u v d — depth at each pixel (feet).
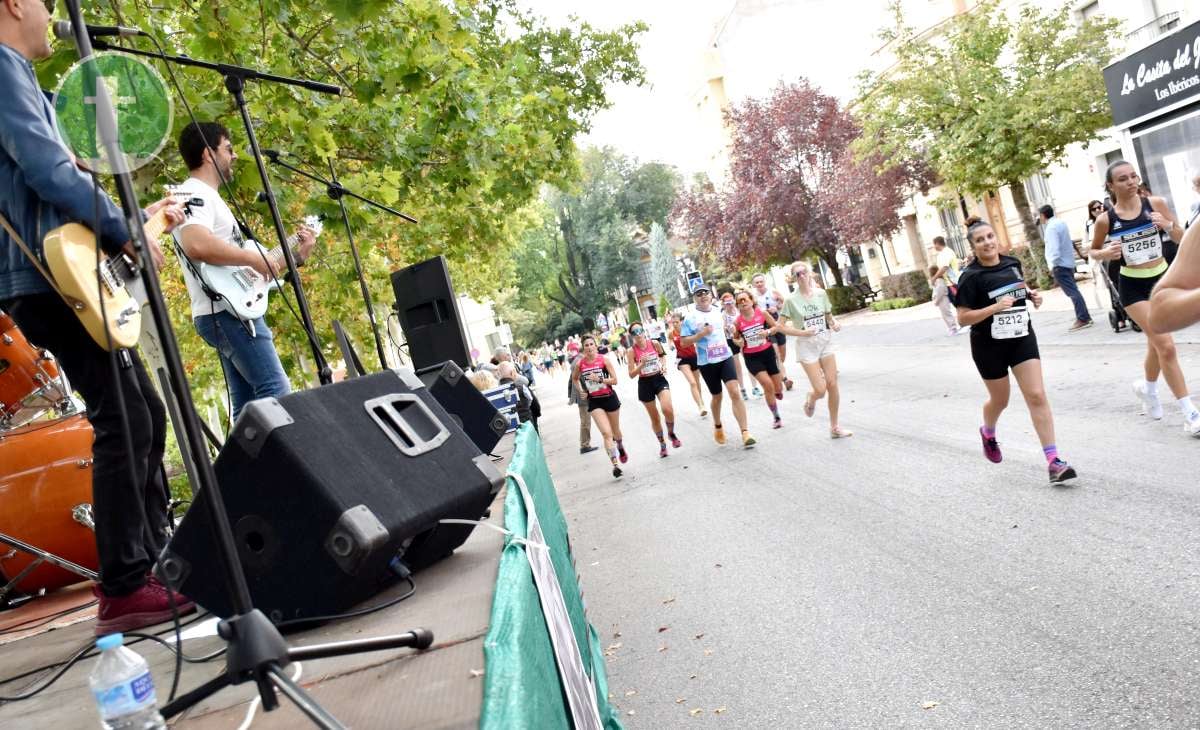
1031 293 24.30
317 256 40.52
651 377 45.62
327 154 31.09
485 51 56.18
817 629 17.90
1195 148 49.52
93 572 17.02
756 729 14.29
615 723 13.37
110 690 5.78
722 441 44.60
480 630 7.50
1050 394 36.81
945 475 27.99
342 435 9.42
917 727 13.25
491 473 10.85
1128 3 91.56
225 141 15.47
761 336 45.11
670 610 21.15
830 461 34.14
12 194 9.64
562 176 64.95
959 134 90.84
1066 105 85.30
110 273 9.82
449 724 5.59
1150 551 18.10
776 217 135.33
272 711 6.97
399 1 29.96
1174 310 9.16
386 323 61.87
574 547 30.14
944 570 19.62
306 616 8.96
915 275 117.50
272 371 15.38
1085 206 105.60
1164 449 25.20
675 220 147.23
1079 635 15.11
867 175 123.24
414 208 50.21
